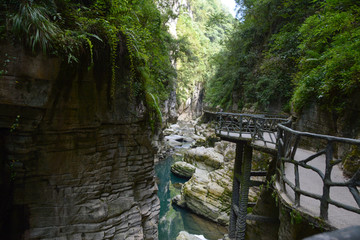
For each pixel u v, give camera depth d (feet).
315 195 9.04
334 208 10.23
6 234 13.03
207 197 41.73
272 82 43.50
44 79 12.54
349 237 1.33
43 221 14.17
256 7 51.42
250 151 21.42
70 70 13.38
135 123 19.21
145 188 21.01
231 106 69.62
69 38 12.51
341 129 18.63
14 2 10.69
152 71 24.47
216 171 45.55
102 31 14.38
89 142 15.61
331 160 8.43
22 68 11.69
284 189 11.79
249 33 60.34
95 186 16.10
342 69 18.80
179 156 80.74
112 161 17.37
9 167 13.05
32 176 13.78
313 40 27.20
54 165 14.37
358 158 14.47
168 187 56.18
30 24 10.97
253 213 23.62
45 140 13.89
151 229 20.94
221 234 36.42
